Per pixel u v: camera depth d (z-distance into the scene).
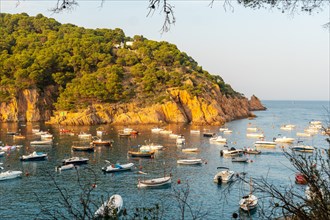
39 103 167.75
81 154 84.62
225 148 95.44
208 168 69.31
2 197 49.38
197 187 54.12
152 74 175.62
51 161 76.12
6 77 166.88
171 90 173.88
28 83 168.38
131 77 181.50
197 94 174.62
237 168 68.81
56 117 155.75
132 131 125.94
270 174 62.12
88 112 155.75
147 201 46.50
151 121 159.50
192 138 115.62
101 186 54.94
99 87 158.75
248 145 101.12
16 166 70.75
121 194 50.31
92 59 181.25
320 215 8.39
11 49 181.62
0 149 88.56
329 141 11.01
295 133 130.38
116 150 90.75
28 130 130.50
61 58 175.75
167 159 79.12
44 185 55.41
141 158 80.00
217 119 167.00
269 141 107.56
